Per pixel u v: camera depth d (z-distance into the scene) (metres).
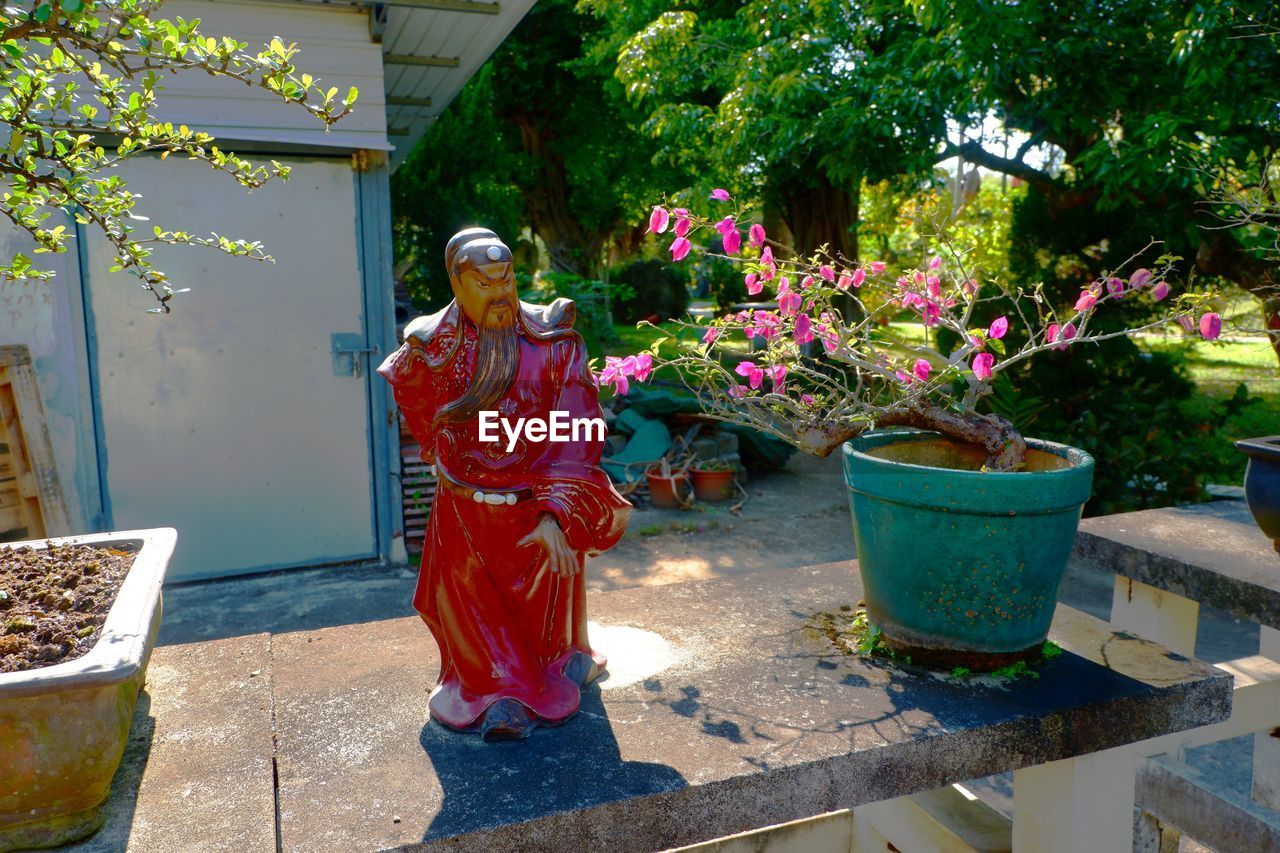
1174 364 7.10
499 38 5.36
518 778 1.53
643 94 8.52
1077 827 1.85
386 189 5.00
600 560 5.60
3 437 4.21
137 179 4.56
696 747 1.63
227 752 1.62
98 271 4.57
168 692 1.86
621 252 24.02
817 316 2.43
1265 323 5.60
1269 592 2.25
